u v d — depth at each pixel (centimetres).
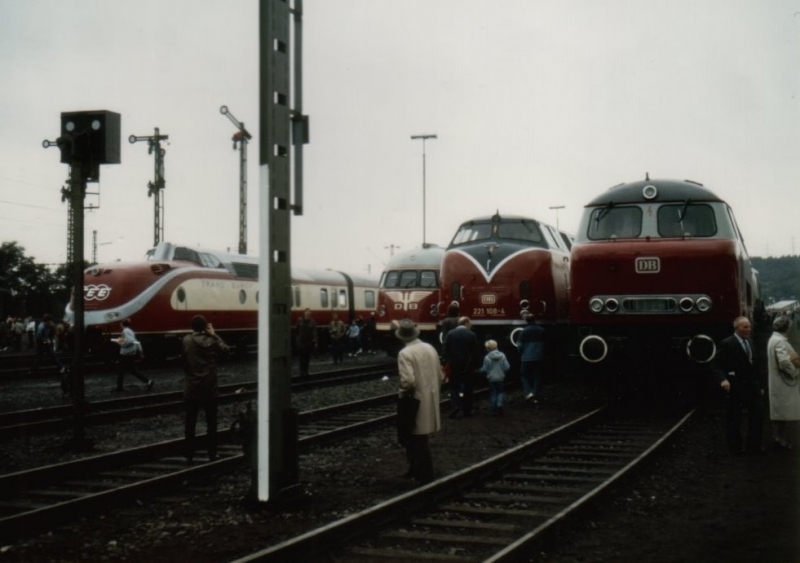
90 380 2558
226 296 3431
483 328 2158
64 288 7206
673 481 998
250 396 2012
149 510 880
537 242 2181
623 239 1593
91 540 768
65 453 1247
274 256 865
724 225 1557
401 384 989
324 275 4322
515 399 1917
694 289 1531
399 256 3147
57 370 2812
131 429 1497
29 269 7081
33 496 965
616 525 805
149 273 3041
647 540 753
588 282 1591
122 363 2219
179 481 988
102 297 2953
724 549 723
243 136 4103
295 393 2119
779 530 780
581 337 1602
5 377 2659
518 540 689
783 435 1212
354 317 4538
